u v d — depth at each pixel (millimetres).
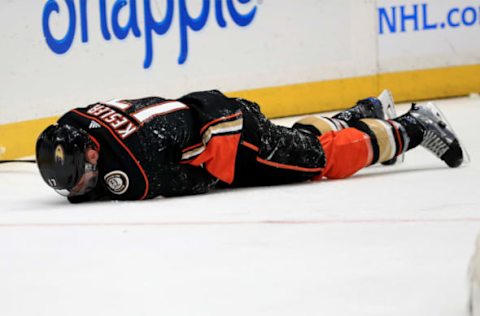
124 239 9625
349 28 24438
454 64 25938
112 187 11430
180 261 8680
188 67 21438
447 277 7891
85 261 8852
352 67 24594
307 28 23672
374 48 24906
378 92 25094
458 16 25922
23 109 18031
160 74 20828
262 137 11812
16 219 10984
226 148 11438
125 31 20000
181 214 10734
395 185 12469
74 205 11727
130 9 20078
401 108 24438
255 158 11875
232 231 9789
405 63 25422
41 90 18344
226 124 11414
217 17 21969
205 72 21797
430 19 25625
